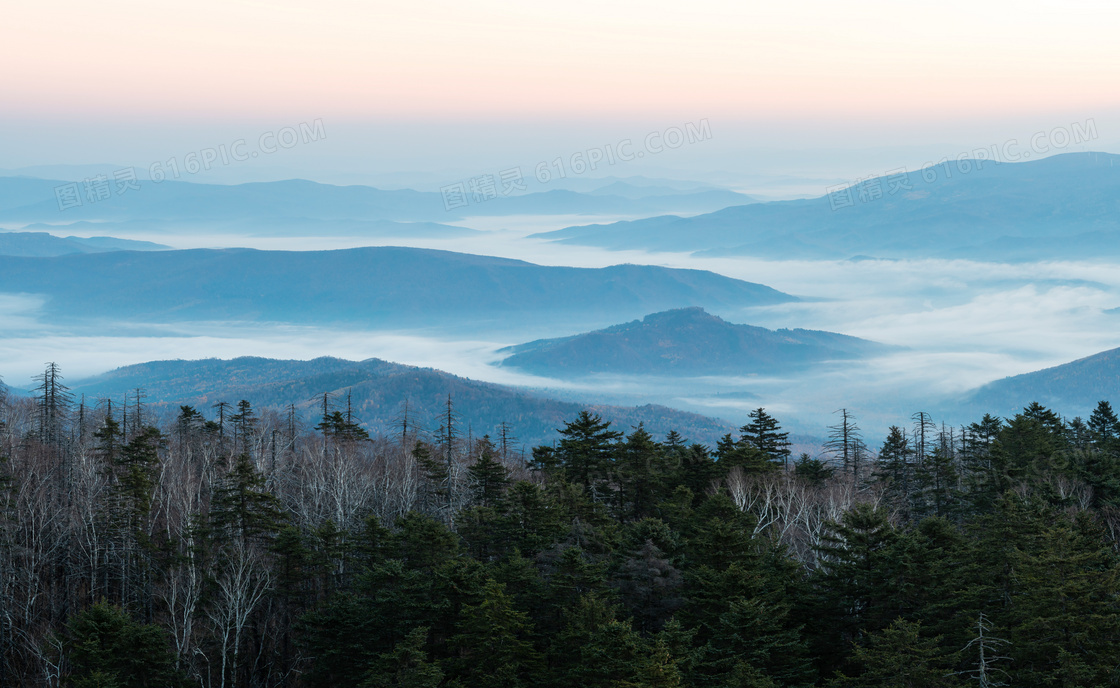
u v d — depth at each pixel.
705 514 66.31
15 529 67.81
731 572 53.34
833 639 54.12
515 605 56.62
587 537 66.50
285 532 61.25
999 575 53.66
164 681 52.78
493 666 52.12
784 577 56.81
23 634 63.75
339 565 69.44
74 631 52.72
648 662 44.25
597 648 47.09
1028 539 53.97
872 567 53.53
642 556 59.50
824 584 56.62
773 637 49.81
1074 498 67.62
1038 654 46.25
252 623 64.50
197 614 62.94
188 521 68.69
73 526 70.38
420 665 49.03
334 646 55.78
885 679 45.09
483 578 57.00
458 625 53.38
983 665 43.34
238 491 65.50
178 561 63.53
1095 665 44.00
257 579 61.94
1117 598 47.09
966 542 56.38
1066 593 46.69
